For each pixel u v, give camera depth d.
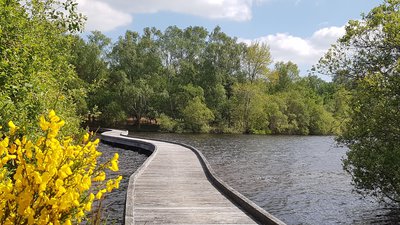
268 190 13.17
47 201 1.81
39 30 6.05
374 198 12.04
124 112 49.41
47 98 5.44
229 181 14.68
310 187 13.76
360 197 12.18
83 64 50.50
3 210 1.83
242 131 48.62
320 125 48.53
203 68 59.06
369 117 9.54
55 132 1.97
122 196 10.61
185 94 51.44
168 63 66.25
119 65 59.00
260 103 48.78
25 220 1.84
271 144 31.56
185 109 48.88
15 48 4.70
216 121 51.41
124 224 5.90
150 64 58.94
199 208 7.32
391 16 9.69
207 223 6.27
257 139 37.28
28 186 1.80
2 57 4.64
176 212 6.99
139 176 11.32
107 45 61.19
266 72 55.31
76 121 8.05
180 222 6.30
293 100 50.38
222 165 18.67
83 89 8.40
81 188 2.02
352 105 10.17
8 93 4.30
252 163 19.56
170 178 11.06
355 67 10.73
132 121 54.69
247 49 56.78
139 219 6.48
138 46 61.84
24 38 5.02
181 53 66.75
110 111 48.41
